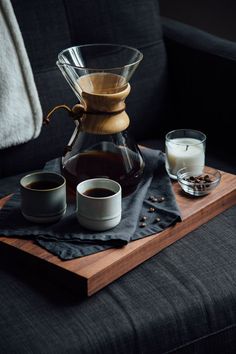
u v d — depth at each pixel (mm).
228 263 1291
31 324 1154
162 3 2160
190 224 1348
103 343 1144
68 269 1194
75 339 1136
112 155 1338
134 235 1274
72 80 1350
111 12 1652
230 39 2170
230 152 1667
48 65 1575
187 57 1730
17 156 1544
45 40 1566
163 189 1396
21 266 1264
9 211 1329
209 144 1704
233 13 2135
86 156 1338
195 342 1222
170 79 1780
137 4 1688
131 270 1265
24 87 1512
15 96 1499
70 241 1251
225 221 1395
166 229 1303
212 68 1689
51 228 1282
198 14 2156
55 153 1593
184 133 1505
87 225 1271
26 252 1236
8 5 1475
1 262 1275
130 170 1347
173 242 1326
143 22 1698
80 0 1615
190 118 1771
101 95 1293
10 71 1486
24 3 1538
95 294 1210
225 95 1682
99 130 1323
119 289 1223
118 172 1336
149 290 1225
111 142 1338
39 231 1270
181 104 1780
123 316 1177
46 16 1565
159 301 1208
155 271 1264
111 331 1155
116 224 1280
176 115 1800
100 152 1336
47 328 1148
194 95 1742
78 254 1221
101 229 1267
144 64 1697
